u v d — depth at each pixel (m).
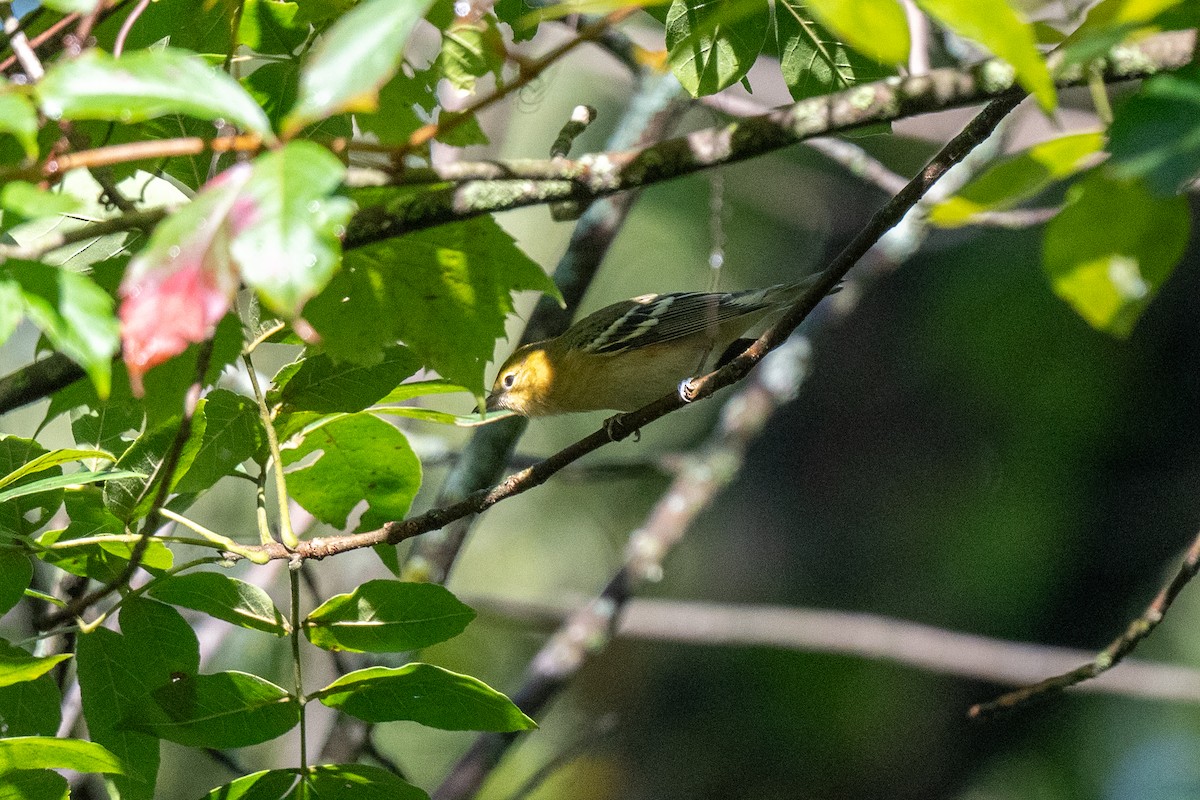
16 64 6.60
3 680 5.77
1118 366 18.64
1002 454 19.23
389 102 7.00
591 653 13.09
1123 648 8.01
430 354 6.30
